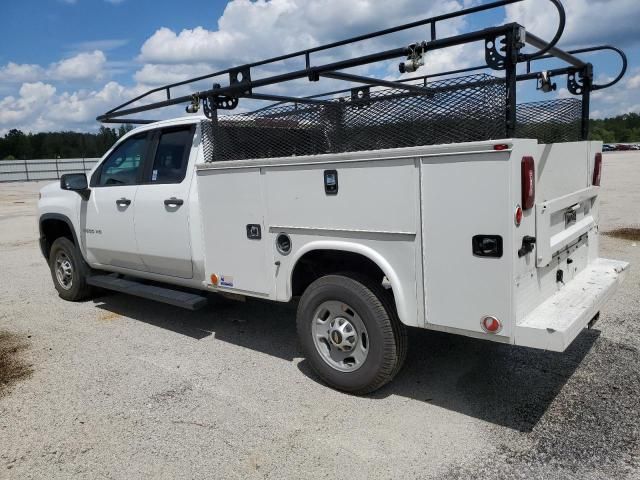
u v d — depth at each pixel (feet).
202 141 14.97
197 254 15.64
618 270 13.75
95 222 19.21
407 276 11.09
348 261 13.24
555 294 11.88
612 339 15.16
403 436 10.82
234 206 14.14
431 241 10.57
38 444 11.08
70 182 18.69
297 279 13.61
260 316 19.08
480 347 15.25
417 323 11.13
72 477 9.93
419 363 14.35
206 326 18.15
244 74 13.88
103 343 16.84
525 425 11.02
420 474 9.56
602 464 9.61
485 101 9.82
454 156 10.02
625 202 44.70
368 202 11.37
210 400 12.69
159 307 20.58
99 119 19.26
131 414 12.16
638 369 13.28
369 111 11.25
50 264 22.29
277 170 12.92
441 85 10.39
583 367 13.53
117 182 18.54
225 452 10.51
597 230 14.94
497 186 9.62
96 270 21.24
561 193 12.07
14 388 13.76
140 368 14.75
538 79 15.33
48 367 15.07
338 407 12.12
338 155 11.62
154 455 10.51
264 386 13.34
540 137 13.91
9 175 187.73
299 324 13.20
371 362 11.98
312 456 10.25
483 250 9.95
